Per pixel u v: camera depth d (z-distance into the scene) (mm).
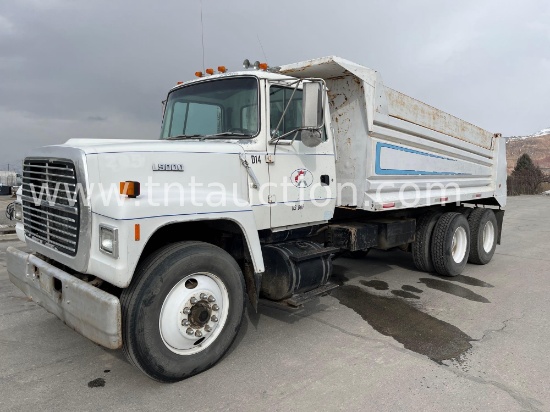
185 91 4504
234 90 4062
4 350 3781
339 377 3332
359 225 5480
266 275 4078
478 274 6883
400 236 6078
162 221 3037
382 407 2916
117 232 2832
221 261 3369
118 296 3203
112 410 2863
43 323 4406
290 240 4516
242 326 4426
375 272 6934
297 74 4914
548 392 3141
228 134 4031
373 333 4270
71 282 3084
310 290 4191
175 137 4461
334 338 4129
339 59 4492
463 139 7125
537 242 10242
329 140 4629
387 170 5320
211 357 3369
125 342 2916
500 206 8836
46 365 3508
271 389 3143
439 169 6586
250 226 3635
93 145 3244
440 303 5277
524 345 3990
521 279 6543
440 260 6375
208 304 3289
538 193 34906
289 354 3754
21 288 3826
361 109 4875
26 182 3807
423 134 5961
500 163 8633
